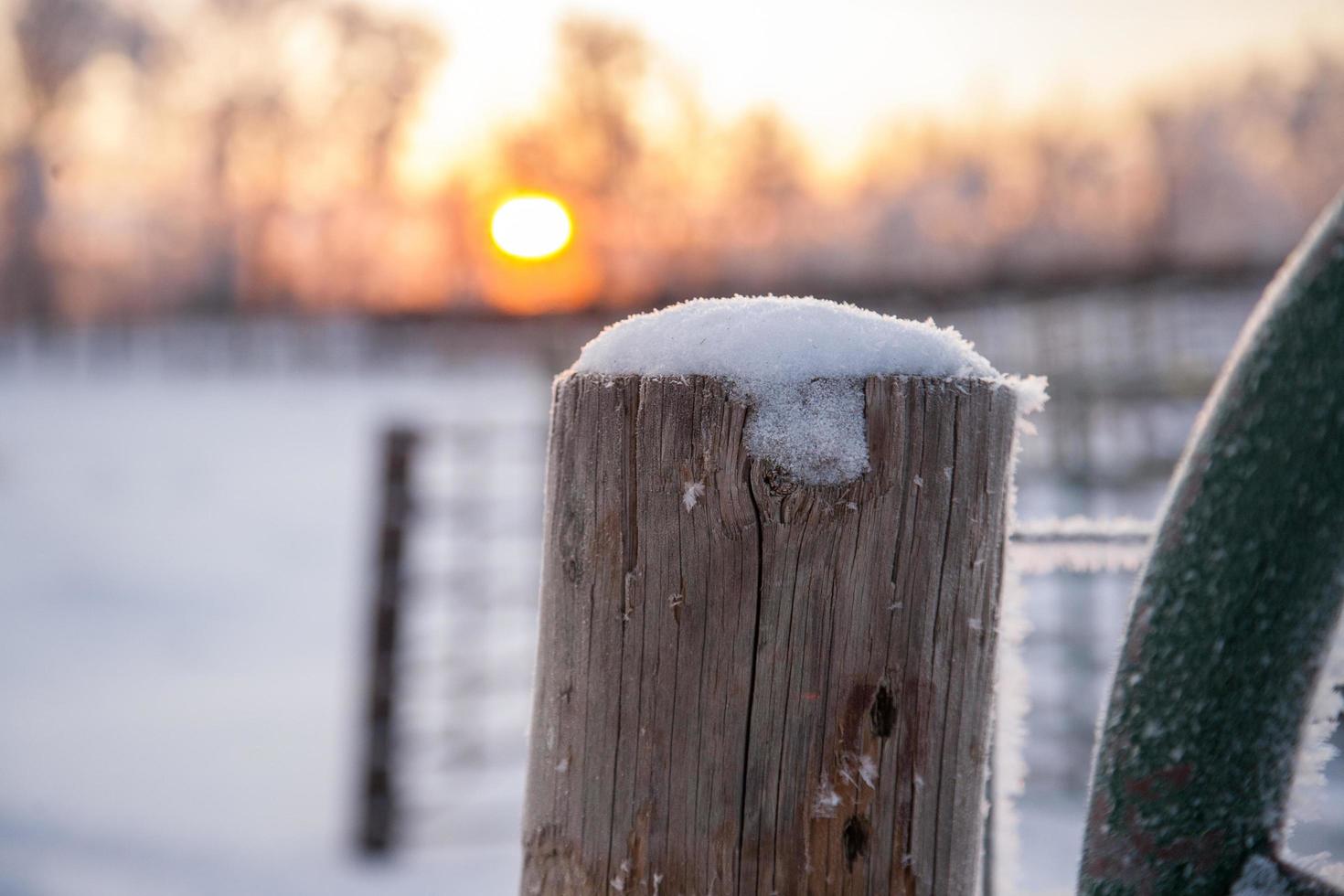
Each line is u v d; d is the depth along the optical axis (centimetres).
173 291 4753
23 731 685
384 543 500
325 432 2570
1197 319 840
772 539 92
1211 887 88
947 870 95
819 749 93
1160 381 663
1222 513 85
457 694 548
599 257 4084
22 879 446
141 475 2016
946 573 93
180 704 746
